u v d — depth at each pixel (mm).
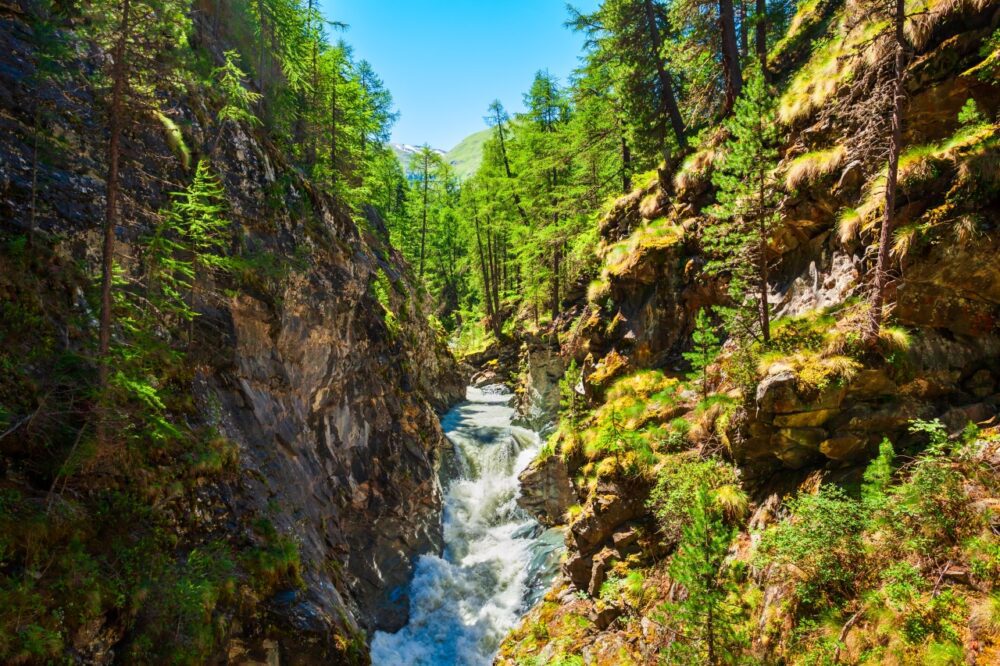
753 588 9352
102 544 7809
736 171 11930
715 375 13430
